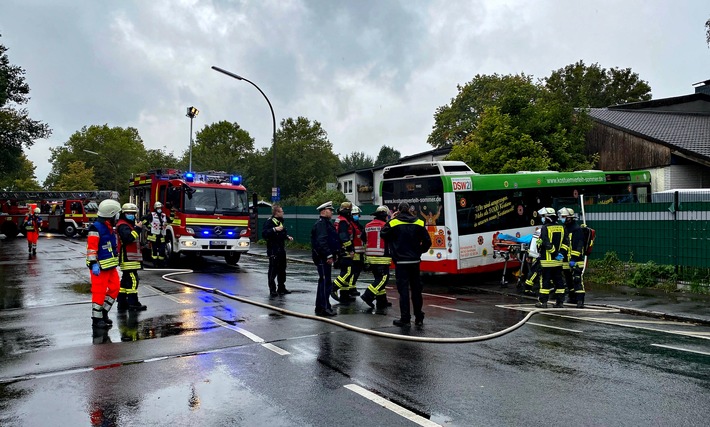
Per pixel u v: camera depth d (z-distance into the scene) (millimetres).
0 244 30734
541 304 11070
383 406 5109
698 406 5137
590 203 15844
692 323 9594
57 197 43656
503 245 14414
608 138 24188
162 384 5812
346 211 11188
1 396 5484
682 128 23828
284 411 5008
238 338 7824
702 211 12750
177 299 11375
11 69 38094
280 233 11883
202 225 17938
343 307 10477
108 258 8719
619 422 4738
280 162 62156
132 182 22094
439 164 14047
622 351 7258
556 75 46469
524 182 15734
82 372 6258
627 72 50219
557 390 5590
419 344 7504
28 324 8922
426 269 14250
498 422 4727
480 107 49719
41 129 42312
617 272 14508
